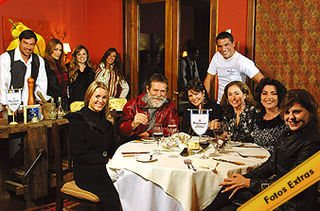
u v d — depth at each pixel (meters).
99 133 2.74
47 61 4.17
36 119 3.49
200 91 3.12
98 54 5.67
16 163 3.73
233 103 2.92
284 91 2.67
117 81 4.82
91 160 2.62
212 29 4.33
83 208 3.36
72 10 5.52
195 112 2.52
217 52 3.92
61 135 3.66
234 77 3.75
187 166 2.06
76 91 4.58
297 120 1.86
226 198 2.10
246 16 4.04
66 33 5.46
